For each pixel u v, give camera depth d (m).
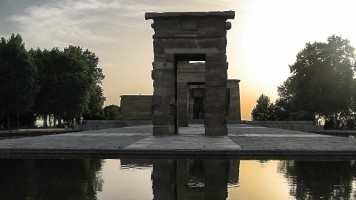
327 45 80.62
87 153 17.89
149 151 17.59
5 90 65.06
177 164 14.83
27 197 8.70
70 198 8.68
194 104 85.06
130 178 11.45
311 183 10.74
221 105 30.62
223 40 30.67
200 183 10.72
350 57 79.94
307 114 85.31
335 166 14.30
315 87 77.69
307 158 17.11
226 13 30.41
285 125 69.69
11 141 23.47
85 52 108.50
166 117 30.95
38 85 72.88
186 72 55.69
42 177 11.45
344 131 64.06
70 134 33.03
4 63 65.00
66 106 80.81
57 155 17.91
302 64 82.81
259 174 12.30
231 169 13.44
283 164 14.93
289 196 9.04
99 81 108.38
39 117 87.94
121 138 26.59
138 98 91.81
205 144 20.88
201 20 30.84
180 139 25.31
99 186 10.17
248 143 21.98
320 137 28.81
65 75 80.44
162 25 30.97
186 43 30.75
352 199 8.73
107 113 119.50
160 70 30.97
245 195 9.17
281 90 111.69
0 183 10.43
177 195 9.16
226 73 30.69
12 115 80.62
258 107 115.81
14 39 69.62
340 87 76.00
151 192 9.50
